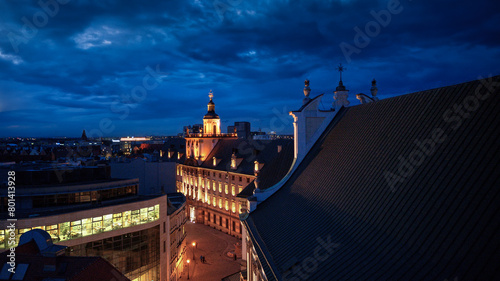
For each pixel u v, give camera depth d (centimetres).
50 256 2806
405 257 1464
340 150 2916
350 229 2008
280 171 5891
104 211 4450
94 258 2884
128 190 5119
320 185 2830
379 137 2367
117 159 8206
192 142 10450
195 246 7256
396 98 2458
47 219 4003
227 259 6512
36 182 4678
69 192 4506
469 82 1747
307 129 3691
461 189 1407
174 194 7631
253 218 3428
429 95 2048
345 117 3397
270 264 2273
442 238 1345
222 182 8619
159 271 5031
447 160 1593
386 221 1756
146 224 4856
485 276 1079
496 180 1274
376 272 1527
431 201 1531
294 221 2695
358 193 2191
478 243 1182
